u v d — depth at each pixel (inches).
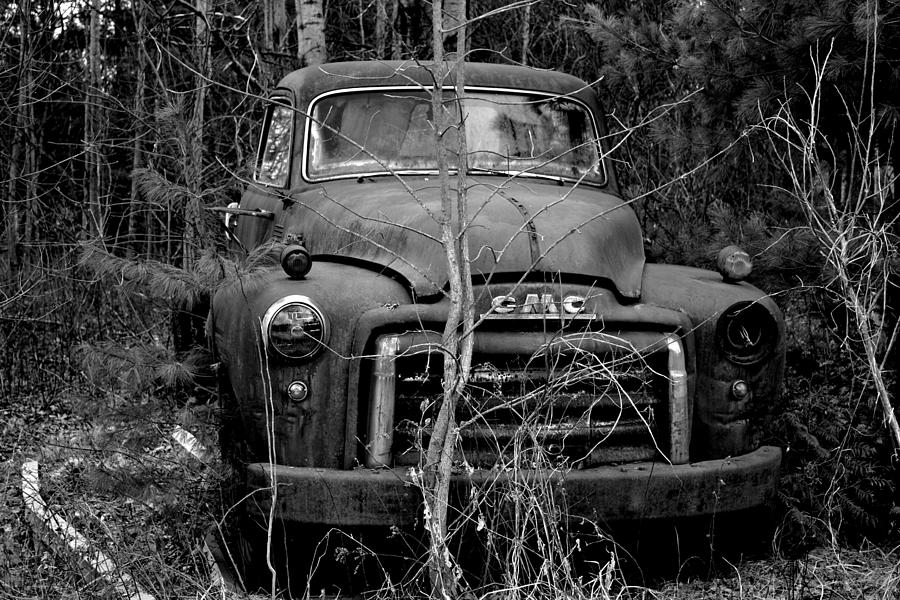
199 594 148.6
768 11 200.2
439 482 141.1
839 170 230.7
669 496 157.2
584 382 160.7
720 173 241.9
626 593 156.3
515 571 138.1
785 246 202.8
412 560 160.7
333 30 455.2
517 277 161.8
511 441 149.1
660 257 232.4
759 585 164.1
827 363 213.2
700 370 169.6
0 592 153.1
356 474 152.9
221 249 215.8
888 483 184.5
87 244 187.6
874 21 174.1
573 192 197.0
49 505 186.1
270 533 142.0
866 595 158.2
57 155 454.9
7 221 351.3
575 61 365.4
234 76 411.2
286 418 158.4
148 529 179.6
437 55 143.7
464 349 142.9
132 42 439.5
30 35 361.1
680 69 229.0
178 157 238.4
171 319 249.8
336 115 213.2
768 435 175.2
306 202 202.2
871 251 175.2
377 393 156.2
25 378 302.4
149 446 191.9
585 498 153.7
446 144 208.5
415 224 170.4
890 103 195.8
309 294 159.0
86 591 151.2
